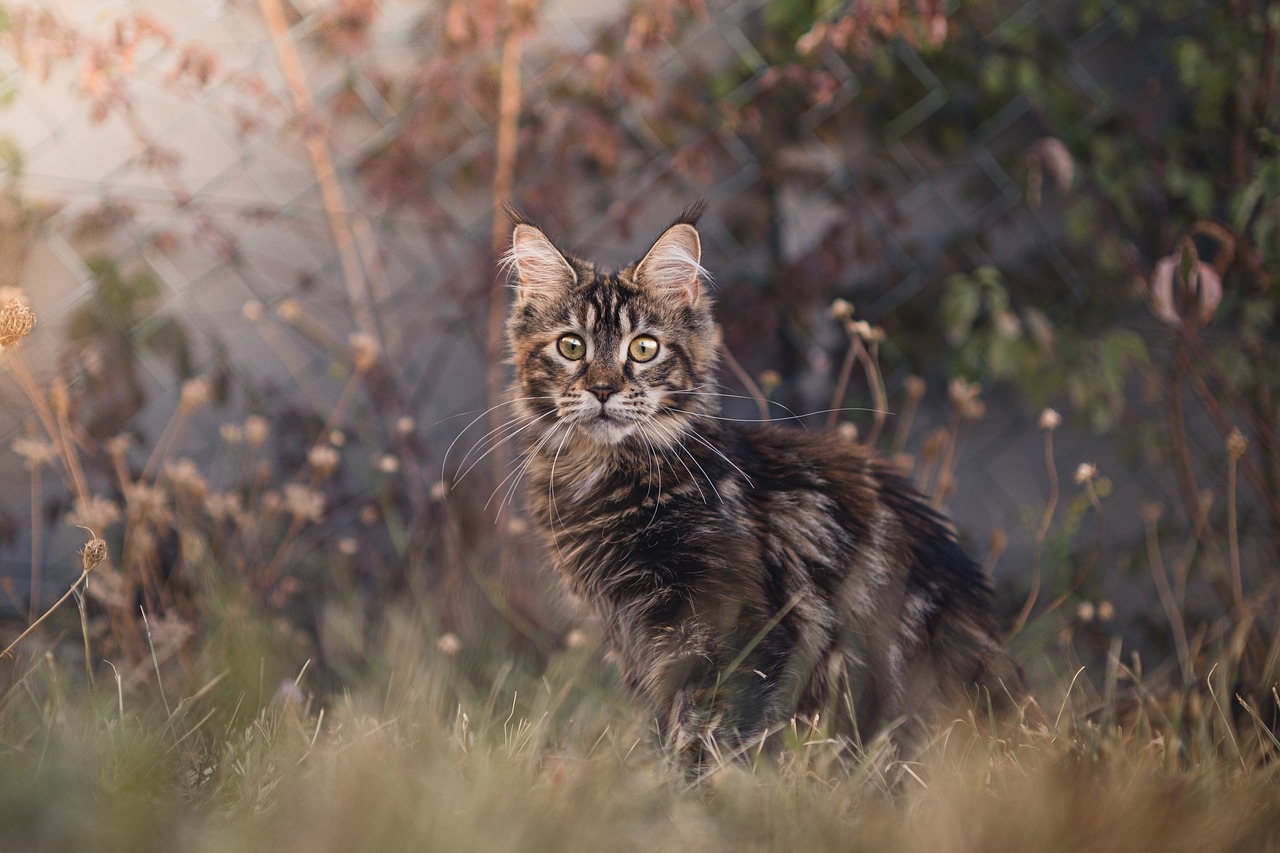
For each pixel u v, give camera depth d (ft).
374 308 23.39
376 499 23.18
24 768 10.18
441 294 23.79
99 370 21.20
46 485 21.72
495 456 22.97
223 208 22.84
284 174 23.41
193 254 22.90
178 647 16.98
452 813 9.44
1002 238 24.49
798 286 23.32
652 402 16.26
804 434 17.44
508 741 12.85
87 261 21.43
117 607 18.16
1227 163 23.30
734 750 13.08
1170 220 23.34
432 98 22.76
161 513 19.24
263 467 21.34
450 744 12.59
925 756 13.51
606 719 15.64
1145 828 9.92
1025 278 24.14
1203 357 19.85
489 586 20.53
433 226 23.31
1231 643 18.81
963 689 14.88
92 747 10.81
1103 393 22.66
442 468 23.16
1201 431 23.49
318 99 22.99
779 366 24.25
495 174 23.25
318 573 21.74
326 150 22.76
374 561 22.56
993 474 24.63
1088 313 23.79
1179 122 23.94
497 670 18.76
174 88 22.15
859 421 23.94
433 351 23.88
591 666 18.22
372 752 10.78
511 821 9.62
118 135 22.21
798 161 23.90
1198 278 19.65
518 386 17.56
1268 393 21.89
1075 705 16.39
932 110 24.13
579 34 23.41
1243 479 22.82
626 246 24.29
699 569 14.61
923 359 24.25
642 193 23.97
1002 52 23.79
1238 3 21.98
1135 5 23.44
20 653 16.69
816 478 15.97
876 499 16.01
